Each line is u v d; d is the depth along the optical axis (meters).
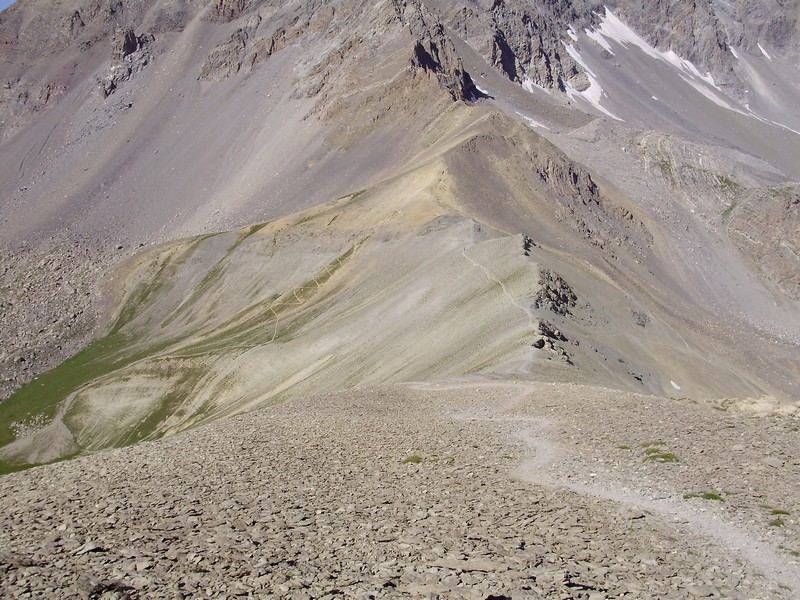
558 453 28.03
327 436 33.91
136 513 20.86
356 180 185.38
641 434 29.20
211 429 39.53
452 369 65.25
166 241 191.25
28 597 13.67
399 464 27.52
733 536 18.67
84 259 187.88
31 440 110.06
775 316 158.12
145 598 13.77
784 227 172.50
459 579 14.97
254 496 22.56
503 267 86.38
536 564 16.16
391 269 111.69
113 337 146.25
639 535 18.88
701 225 177.88
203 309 141.12
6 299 170.75
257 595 14.02
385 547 17.20
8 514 22.69
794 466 23.11
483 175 139.25
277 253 140.75
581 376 57.81
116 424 105.06
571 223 140.00
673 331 95.69
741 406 33.09
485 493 22.89
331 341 95.44
